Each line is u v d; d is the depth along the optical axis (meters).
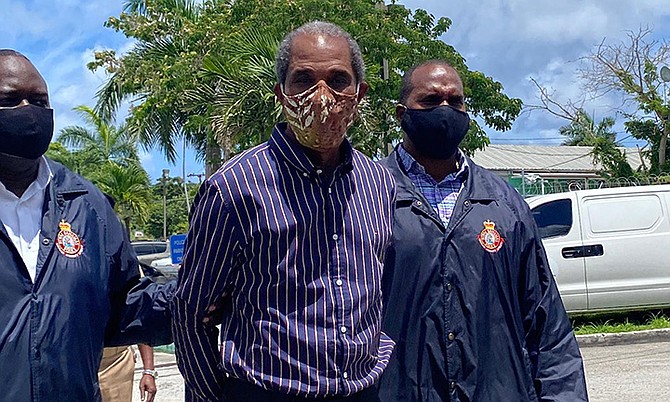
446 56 18.39
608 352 9.55
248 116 13.95
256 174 2.67
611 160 27.25
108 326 3.21
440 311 3.22
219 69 14.34
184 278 2.77
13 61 2.94
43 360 2.75
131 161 35.19
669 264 10.28
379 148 16.34
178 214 58.50
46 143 2.92
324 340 2.58
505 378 3.24
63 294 2.83
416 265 3.23
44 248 2.84
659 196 10.44
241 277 2.68
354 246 2.72
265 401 2.59
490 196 3.40
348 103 2.68
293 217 2.63
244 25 17.09
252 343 2.62
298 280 2.61
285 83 2.72
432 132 3.37
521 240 3.40
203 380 2.82
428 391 3.19
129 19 22.45
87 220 3.00
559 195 10.51
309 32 2.72
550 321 3.37
